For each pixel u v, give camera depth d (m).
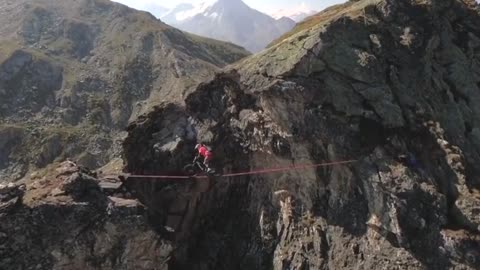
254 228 27.14
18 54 129.38
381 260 21.97
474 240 20.84
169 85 123.75
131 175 26.77
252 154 27.61
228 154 28.11
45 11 159.50
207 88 28.97
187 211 27.58
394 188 22.47
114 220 23.09
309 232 24.98
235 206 28.47
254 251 26.38
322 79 24.98
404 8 26.98
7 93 119.38
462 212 21.58
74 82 127.75
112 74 132.75
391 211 22.31
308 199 25.84
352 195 24.23
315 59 25.09
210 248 27.17
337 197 24.72
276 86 25.27
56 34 150.88
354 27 25.92
